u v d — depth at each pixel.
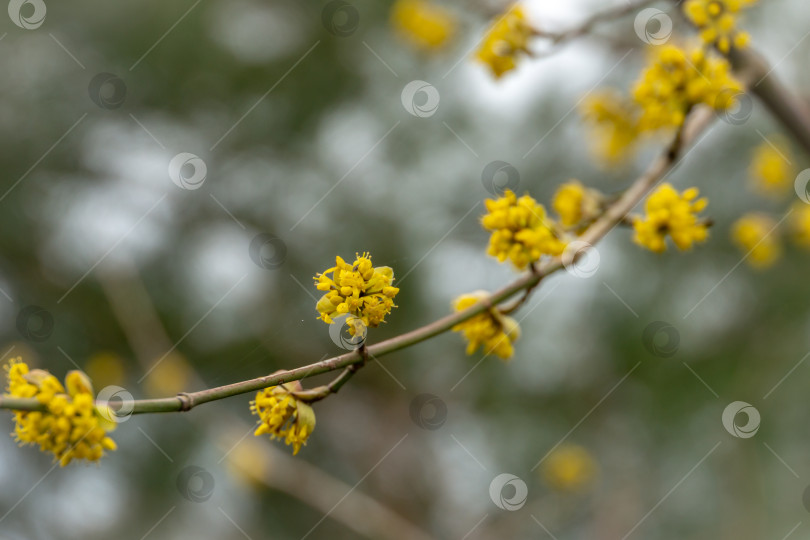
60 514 5.75
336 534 6.17
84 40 6.25
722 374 5.70
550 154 5.96
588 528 6.08
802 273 5.62
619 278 5.79
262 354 4.66
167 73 6.25
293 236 6.05
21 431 1.81
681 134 2.74
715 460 5.93
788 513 5.68
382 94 6.30
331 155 6.29
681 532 5.91
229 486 6.00
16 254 5.99
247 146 6.30
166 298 5.90
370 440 6.46
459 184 6.16
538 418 6.23
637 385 5.98
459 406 6.36
